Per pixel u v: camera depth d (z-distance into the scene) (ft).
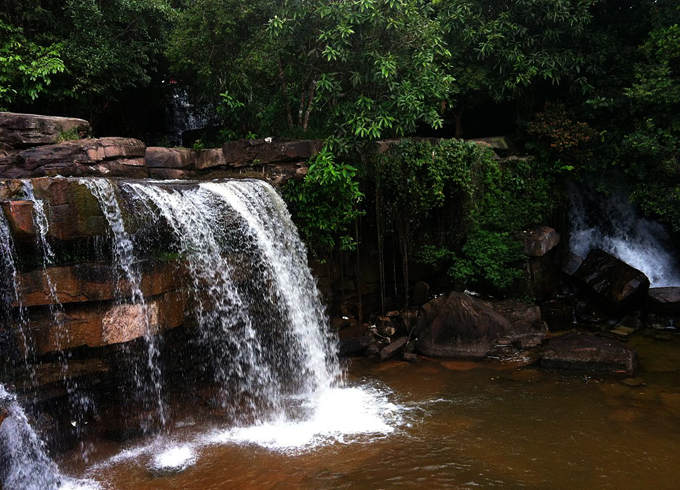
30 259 20.03
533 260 38.40
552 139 43.06
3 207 19.22
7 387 19.06
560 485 18.20
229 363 26.32
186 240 23.86
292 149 30.81
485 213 39.17
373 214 35.91
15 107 36.76
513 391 26.40
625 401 24.84
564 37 44.47
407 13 30.78
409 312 35.65
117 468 19.86
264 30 33.88
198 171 31.19
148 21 41.93
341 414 24.41
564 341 30.30
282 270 28.27
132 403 23.07
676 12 40.04
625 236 44.86
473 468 19.40
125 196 21.83
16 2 36.01
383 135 36.27
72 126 29.76
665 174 39.37
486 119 51.57
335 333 32.63
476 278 39.22
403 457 20.33
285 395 26.81
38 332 19.39
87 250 21.07
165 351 23.91
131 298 21.44
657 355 30.60
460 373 29.09
